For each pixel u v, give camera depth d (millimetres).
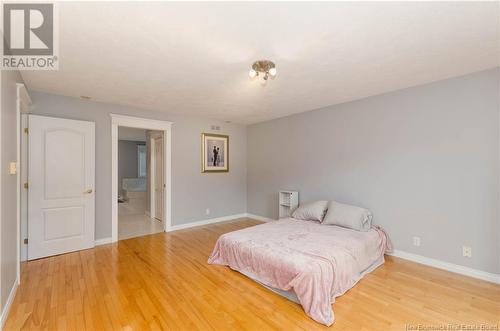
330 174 3969
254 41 1957
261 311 2023
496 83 2477
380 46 2043
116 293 2289
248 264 2619
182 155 4715
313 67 2453
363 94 3350
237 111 4379
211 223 5133
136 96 3451
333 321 1872
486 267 2543
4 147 1921
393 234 3230
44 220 3178
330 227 3311
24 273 2705
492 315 1946
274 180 5043
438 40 1953
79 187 3461
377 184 3381
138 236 4203
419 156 2994
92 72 2582
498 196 2477
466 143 2658
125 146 9453
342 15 1621
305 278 2041
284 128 4801
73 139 3410
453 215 2750
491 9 1562
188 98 3551
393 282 2508
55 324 1837
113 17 1633
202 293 2303
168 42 1971
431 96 2891
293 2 1486
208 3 1495
